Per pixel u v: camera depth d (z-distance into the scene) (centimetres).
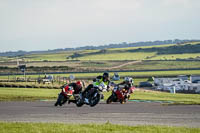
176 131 3997
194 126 4628
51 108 6688
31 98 9669
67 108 6712
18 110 6350
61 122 4919
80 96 6581
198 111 6122
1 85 16238
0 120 5147
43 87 16562
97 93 6494
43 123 4531
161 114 5766
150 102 8675
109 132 3888
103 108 6731
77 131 3906
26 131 3897
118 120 5156
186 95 14700
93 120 5153
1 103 7819
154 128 4209
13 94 10794
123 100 7988
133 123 4881
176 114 5756
